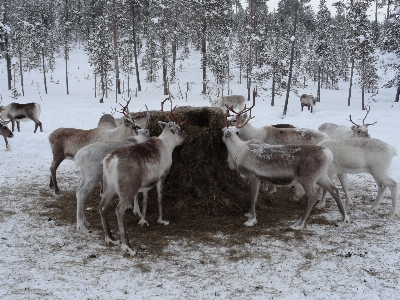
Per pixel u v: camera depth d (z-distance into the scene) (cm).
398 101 2794
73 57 4956
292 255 465
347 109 2367
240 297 370
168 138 567
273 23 5309
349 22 2572
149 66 4091
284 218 602
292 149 559
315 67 4156
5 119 1405
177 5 4259
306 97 2336
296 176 552
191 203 623
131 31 4219
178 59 4597
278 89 2802
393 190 588
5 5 3653
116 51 3441
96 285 392
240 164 581
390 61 2569
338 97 3281
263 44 3712
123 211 472
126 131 710
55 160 704
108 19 3541
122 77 4122
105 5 4191
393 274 414
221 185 650
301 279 406
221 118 663
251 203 577
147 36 4316
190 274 416
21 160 991
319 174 545
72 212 622
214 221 584
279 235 531
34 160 997
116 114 1994
